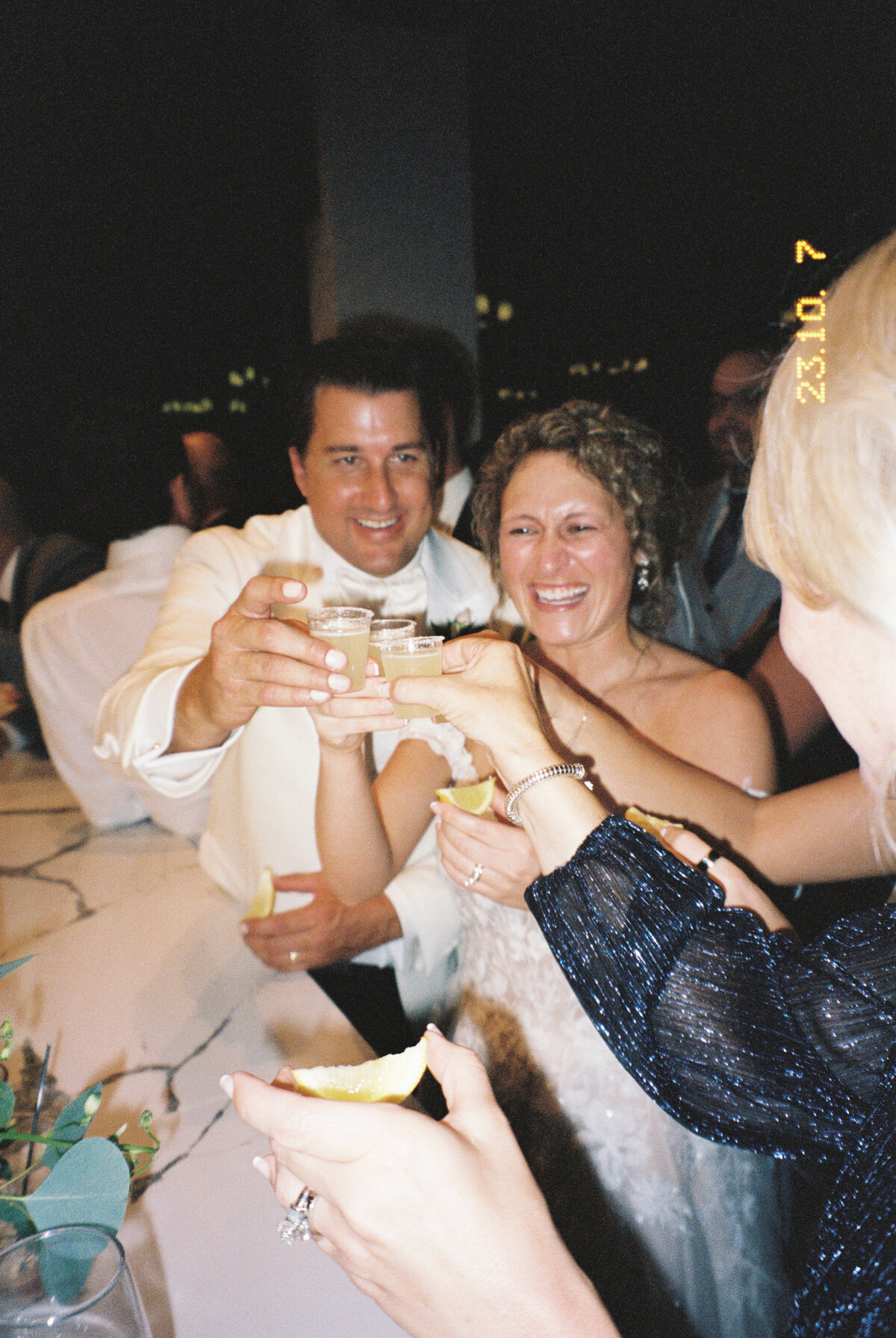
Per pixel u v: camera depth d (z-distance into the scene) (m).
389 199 3.60
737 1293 1.28
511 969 1.38
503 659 1.02
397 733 2.00
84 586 2.18
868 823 1.39
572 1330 0.52
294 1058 1.18
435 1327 0.55
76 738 2.02
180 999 1.33
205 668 1.54
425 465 1.94
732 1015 0.76
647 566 1.72
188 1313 0.82
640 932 0.79
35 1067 1.17
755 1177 1.29
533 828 0.90
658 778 1.44
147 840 1.98
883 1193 0.57
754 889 1.11
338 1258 0.59
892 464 0.53
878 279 0.55
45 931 1.56
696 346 4.41
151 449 2.37
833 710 0.65
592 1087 1.32
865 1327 0.55
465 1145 0.56
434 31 3.50
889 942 0.77
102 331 5.89
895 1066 0.61
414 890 1.73
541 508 1.57
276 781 1.93
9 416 5.56
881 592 0.55
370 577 2.09
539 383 5.59
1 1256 0.57
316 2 3.37
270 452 5.51
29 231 5.48
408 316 3.70
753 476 0.63
